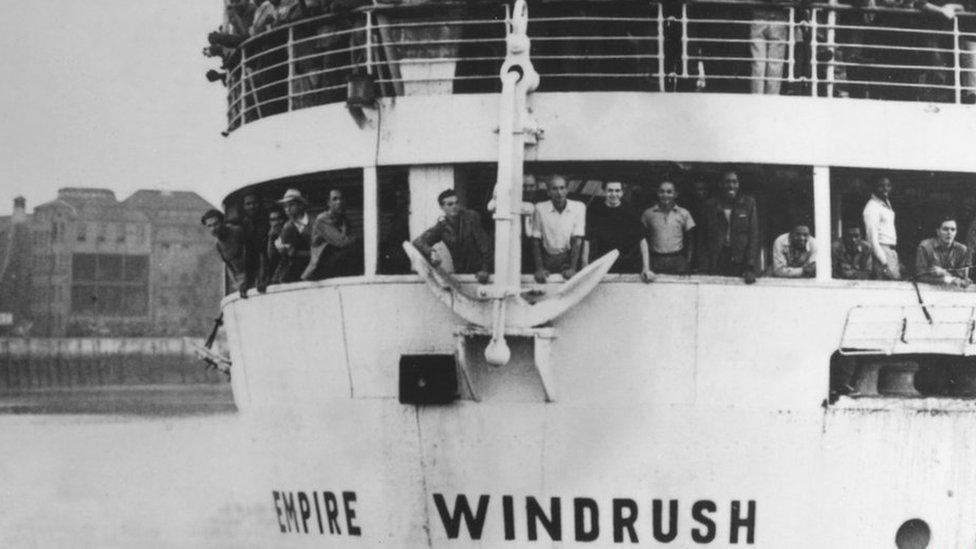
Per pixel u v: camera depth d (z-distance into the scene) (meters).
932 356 18.09
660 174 17.44
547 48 17.56
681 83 17.42
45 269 41.62
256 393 18.81
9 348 40.59
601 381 16.50
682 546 16.86
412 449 17.05
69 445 35.56
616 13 17.34
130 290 42.09
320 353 17.52
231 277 20.16
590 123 16.45
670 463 16.66
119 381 40.69
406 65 17.02
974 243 17.67
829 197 16.86
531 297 16.30
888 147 16.89
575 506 16.78
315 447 17.86
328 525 17.98
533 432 16.64
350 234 18.19
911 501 17.12
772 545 16.94
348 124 17.20
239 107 20.53
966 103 17.97
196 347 21.94
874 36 18.25
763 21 17.00
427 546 17.28
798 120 16.69
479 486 16.91
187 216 42.22
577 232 16.42
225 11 21.48
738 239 16.55
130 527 32.34
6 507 33.38
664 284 16.36
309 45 18.56
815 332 16.69
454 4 17.08
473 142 16.62
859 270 17.20
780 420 16.70
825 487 16.94
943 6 17.98
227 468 34.81
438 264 16.86
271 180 18.19
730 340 16.52
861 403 16.88
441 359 16.53
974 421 17.09
